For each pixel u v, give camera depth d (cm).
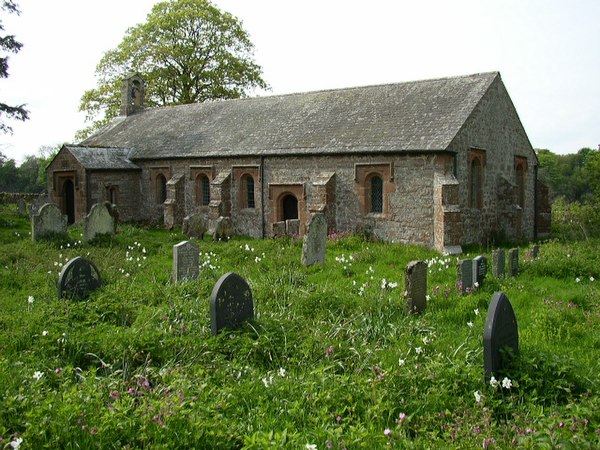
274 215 2739
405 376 655
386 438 529
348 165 2494
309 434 540
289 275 1352
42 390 618
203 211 3023
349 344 816
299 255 1788
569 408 578
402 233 2366
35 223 2011
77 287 1099
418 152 2278
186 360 745
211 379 671
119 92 4650
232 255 1797
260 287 1182
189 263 1388
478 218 2467
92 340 786
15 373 650
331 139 2577
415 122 2436
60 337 787
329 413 582
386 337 862
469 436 521
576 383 655
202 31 4662
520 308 1107
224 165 2902
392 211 2388
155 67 4634
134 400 589
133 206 3253
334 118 2747
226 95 4781
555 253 1705
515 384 623
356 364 730
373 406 579
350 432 541
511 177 2797
